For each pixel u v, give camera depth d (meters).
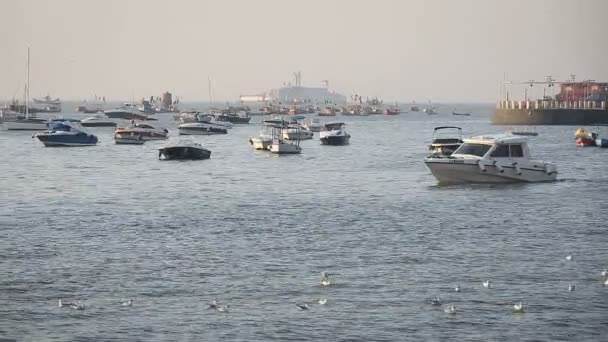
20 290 79.25
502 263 88.81
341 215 119.06
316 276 83.88
